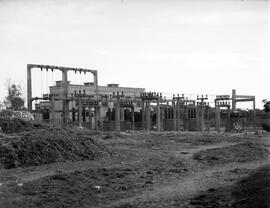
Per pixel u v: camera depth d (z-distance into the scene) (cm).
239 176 1553
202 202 1105
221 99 5756
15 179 1482
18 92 6075
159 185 1414
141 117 5688
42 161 1891
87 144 2192
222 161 2041
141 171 1681
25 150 1889
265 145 2619
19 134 2228
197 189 1327
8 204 1107
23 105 5906
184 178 1560
